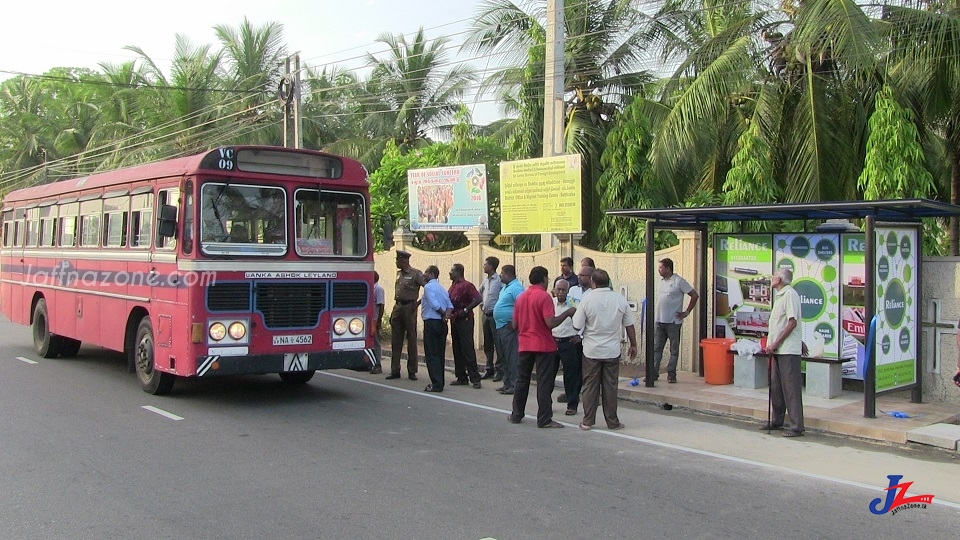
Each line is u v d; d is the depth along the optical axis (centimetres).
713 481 688
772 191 1424
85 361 1387
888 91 1311
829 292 1079
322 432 862
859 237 1054
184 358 939
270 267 977
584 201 1866
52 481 664
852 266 1062
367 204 1070
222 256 947
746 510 609
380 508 600
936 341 1028
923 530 571
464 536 542
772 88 1488
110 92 3512
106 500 615
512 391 1132
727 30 1473
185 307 938
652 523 574
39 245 1461
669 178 1641
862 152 1419
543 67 1873
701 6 1720
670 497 638
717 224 1383
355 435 849
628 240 1703
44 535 539
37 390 1092
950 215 999
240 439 823
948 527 578
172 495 629
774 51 1494
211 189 949
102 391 1088
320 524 564
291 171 1006
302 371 1049
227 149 959
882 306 967
